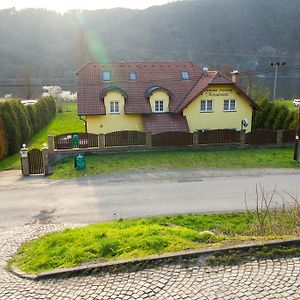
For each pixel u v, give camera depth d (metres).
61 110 55.38
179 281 6.71
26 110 33.06
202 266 7.17
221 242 8.26
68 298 6.47
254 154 24.64
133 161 22.66
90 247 8.56
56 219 13.56
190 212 13.77
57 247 9.14
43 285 7.00
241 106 30.42
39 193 17.05
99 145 24.80
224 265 7.16
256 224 11.14
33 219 13.66
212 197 15.67
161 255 7.59
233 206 14.39
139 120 29.72
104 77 30.73
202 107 29.86
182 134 25.91
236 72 32.97
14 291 6.88
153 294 6.37
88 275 7.18
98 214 13.97
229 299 6.09
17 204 15.52
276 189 16.73
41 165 20.88
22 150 20.70
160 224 11.98
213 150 26.09
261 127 33.34
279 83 88.31
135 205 14.88
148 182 18.31
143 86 30.77
